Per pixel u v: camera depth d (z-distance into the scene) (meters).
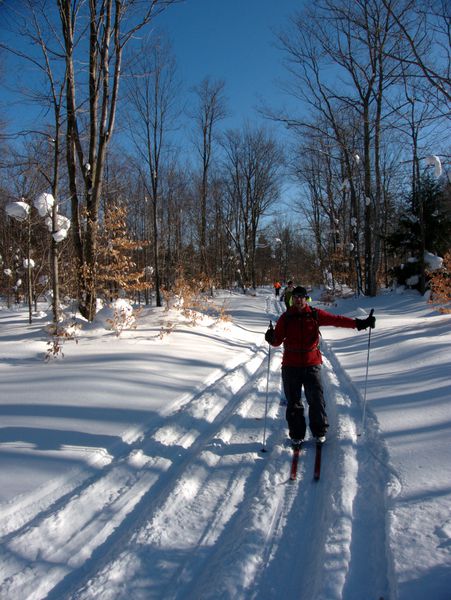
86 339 9.55
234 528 3.10
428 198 21.97
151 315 13.73
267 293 45.44
